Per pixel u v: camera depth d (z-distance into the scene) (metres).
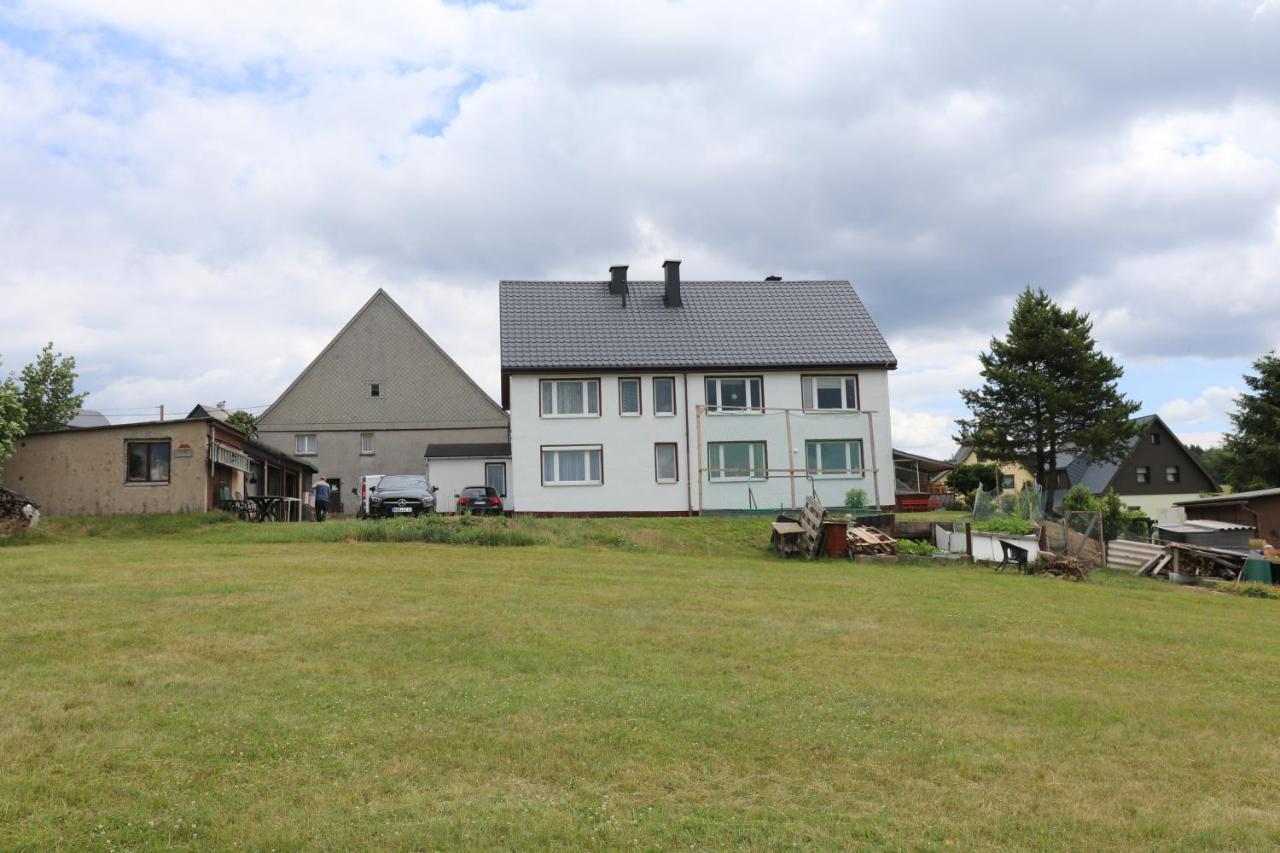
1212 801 7.90
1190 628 16.45
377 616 13.61
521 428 39.69
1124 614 17.73
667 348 41.09
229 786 7.34
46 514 31.44
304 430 56.06
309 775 7.61
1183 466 71.94
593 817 7.04
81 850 6.21
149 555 21.45
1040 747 9.06
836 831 6.96
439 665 10.99
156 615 13.17
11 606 13.66
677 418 40.25
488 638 12.43
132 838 6.40
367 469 56.16
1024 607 17.55
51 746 7.98
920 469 80.12
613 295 44.31
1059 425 62.25
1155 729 9.82
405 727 8.80
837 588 18.84
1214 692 11.54
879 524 30.72
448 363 57.16
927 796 7.74
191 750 7.98
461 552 23.50
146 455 31.94
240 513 34.22
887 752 8.69
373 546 24.53
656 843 6.62
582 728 8.91
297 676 10.29
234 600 14.51
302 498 49.88
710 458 39.38
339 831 6.62
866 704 10.15
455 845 6.48
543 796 7.42
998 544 29.28
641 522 31.95
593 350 40.72
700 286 45.53
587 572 19.84
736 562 23.98
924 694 10.65
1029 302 63.72
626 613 14.65
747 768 8.17
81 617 12.92
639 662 11.52
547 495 39.47
